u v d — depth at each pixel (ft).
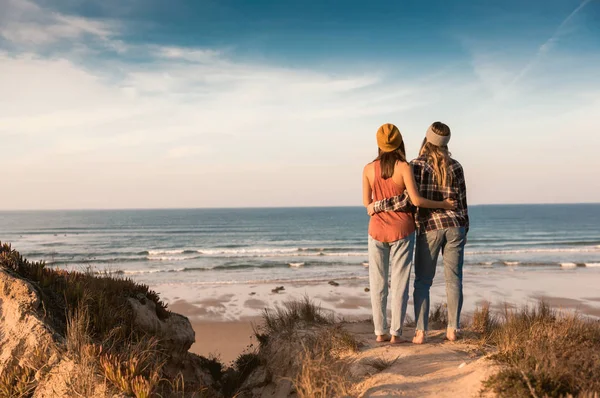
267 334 19.88
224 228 315.58
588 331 12.57
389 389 10.57
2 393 12.75
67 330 14.29
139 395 11.50
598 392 8.81
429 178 14.16
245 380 18.17
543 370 9.64
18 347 13.71
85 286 17.40
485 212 654.94
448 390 10.32
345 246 176.55
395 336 14.51
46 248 168.76
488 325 16.76
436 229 14.16
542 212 646.33
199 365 20.27
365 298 64.08
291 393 14.02
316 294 67.41
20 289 15.06
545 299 60.95
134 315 17.63
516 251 142.31
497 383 9.60
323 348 14.15
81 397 12.01
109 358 12.91
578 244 173.99
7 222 402.11
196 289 73.92
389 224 14.21
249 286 76.79
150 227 327.26
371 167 14.57
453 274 14.62
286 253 148.87
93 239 217.77
